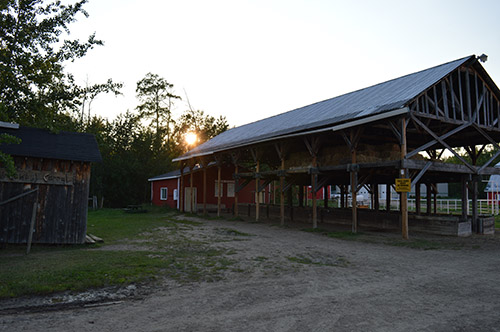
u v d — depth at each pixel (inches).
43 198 389.1
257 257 347.3
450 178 612.1
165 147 1520.7
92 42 533.6
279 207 836.6
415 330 166.6
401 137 450.0
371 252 378.6
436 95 517.0
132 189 1272.1
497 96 578.6
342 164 573.3
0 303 200.8
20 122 498.9
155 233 529.7
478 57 512.1
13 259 308.2
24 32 462.6
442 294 225.5
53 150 398.9
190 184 1007.0
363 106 530.6
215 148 859.4
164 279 259.0
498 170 574.6
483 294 225.8
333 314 187.9
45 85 487.2
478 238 476.7
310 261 330.6
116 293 224.1
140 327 169.8
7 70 427.2
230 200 1092.5
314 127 558.9
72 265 281.9
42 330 165.3
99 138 729.6
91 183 1167.6
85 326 170.7
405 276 272.8
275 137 627.8
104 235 495.5
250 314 187.9
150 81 1780.3
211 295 222.1
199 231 567.8
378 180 705.6
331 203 1393.9
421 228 544.1
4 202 360.2
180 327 169.9
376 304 204.7
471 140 665.6
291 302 208.4
